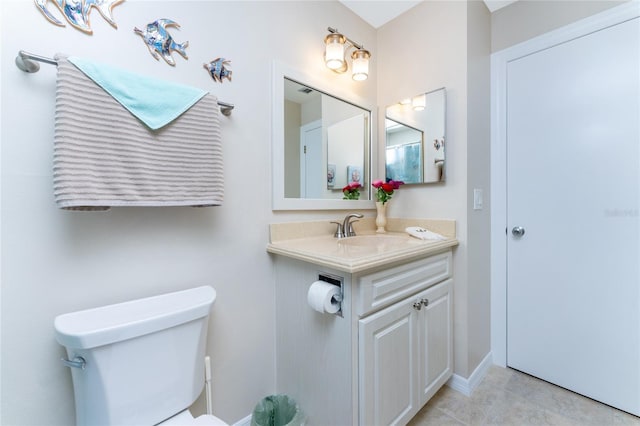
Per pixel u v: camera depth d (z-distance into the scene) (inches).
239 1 46.8
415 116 65.7
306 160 56.8
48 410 31.7
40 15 30.5
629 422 50.1
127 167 32.2
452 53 59.6
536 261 62.3
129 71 33.7
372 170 71.6
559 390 59.0
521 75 63.2
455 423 50.3
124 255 36.2
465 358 58.0
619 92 51.8
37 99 30.5
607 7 52.7
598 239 54.7
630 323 51.7
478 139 62.2
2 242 29.1
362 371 37.8
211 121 39.4
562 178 58.5
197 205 38.3
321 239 56.7
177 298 39.1
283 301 50.4
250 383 49.3
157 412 32.9
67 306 32.4
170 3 39.5
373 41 72.8
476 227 61.6
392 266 42.7
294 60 54.5
